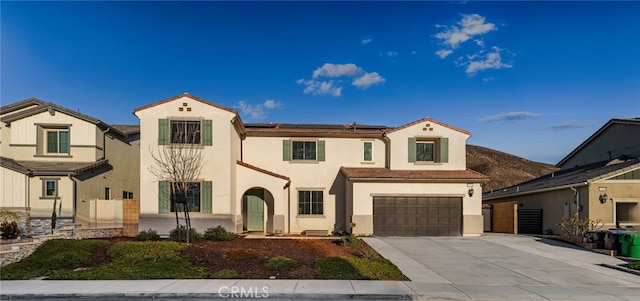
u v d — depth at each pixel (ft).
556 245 61.72
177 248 48.96
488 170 183.42
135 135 89.61
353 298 33.22
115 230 64.64
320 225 76.43
